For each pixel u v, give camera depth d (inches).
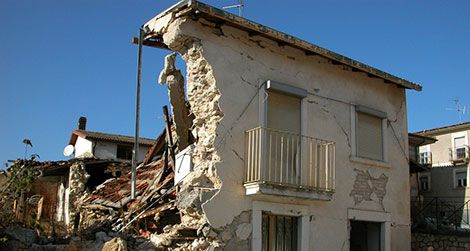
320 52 478.6
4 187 483.2
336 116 505.0
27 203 505.4
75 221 629.9
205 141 412.2
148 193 487.2
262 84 447.2
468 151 1396.4
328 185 462.9
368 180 522.9
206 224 391.2
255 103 439.5
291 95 466.6
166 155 511.2
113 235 425.4
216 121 411.5
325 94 499.5
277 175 440.1
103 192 603.2
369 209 515.5
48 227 502.6
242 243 408.2
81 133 1129.4
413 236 652.7
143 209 457.7
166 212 438.3
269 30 440.8
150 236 422.0
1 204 445.1
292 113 470.3
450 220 895.1
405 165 568.1
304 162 458.6
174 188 433.4
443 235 628.7
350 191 502.0
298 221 456.4
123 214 457.4
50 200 902.4
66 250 395.2
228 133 415.8
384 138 550.0
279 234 445.7
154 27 444.8
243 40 441.7
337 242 478.3
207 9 403.2
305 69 486.0
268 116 450.3
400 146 567.8
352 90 527.2
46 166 839.1
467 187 1357.0
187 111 481.4
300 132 471.2
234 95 425.7
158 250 395.5
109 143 1105.4
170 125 511.2
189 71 422.3
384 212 529.7
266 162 431.8
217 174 402.9
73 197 823.1
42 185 904.9
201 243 386.9
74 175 837.2
